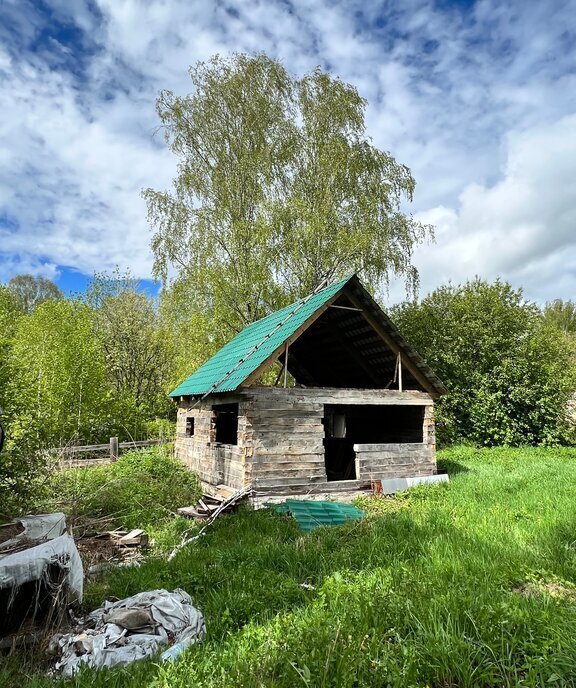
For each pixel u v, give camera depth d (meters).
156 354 32.25
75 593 5.70
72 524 8.58
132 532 8.95
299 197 25.09
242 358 13.19
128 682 4.11
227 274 24.39
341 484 12.45
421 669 3.95
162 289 25.20
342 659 3.98
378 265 24.22
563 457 18.23
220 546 8.16
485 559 6.47
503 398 22.09
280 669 4.09
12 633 5.15
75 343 21.20
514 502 10.08
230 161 25.58
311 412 12.31
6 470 8.81
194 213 25.33
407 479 13.01
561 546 6.97
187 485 13.43
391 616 4.83
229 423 17.20
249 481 11.41
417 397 13.77
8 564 5.10
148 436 24.95
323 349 15.91
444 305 24.62
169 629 4.96
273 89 25.86
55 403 18.89
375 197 25.00
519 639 4.25
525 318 23.08
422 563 6.44
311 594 5.77
